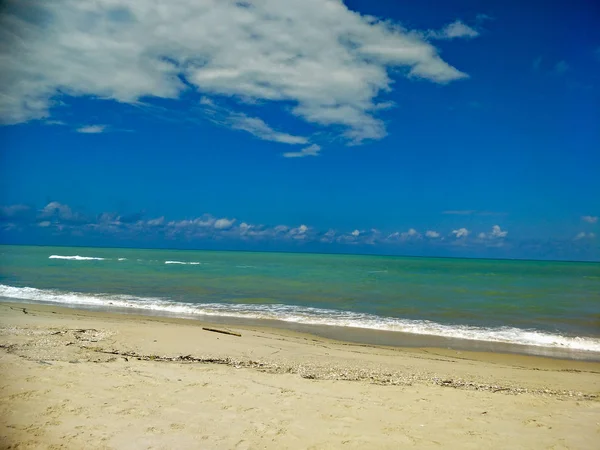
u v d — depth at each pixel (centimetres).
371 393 778
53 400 659
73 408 633
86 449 513
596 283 3894
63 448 511
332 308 2144
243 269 5022
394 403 727
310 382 834
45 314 1691
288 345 1266
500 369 1084
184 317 1802
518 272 5938
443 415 679
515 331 1638
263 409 669
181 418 619
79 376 783
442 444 573
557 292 3036
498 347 1384
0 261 5812
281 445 550
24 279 3238
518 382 957
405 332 1602
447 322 1814
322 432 595
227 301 2309
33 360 888
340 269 5653
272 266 5959
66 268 4466
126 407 648
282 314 1933
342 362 1084
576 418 682
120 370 841
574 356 1281
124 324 1476
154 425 590
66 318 1595
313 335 1499
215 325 1596
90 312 1842
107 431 564
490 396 793
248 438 566
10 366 830
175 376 821
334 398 738
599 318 1947
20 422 575
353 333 1562
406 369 1035
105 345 1126
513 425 646
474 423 649
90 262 5709
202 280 3422
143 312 1920
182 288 2844
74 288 2723
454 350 1326
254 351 1156
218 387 765
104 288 2761
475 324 1777
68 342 1116
